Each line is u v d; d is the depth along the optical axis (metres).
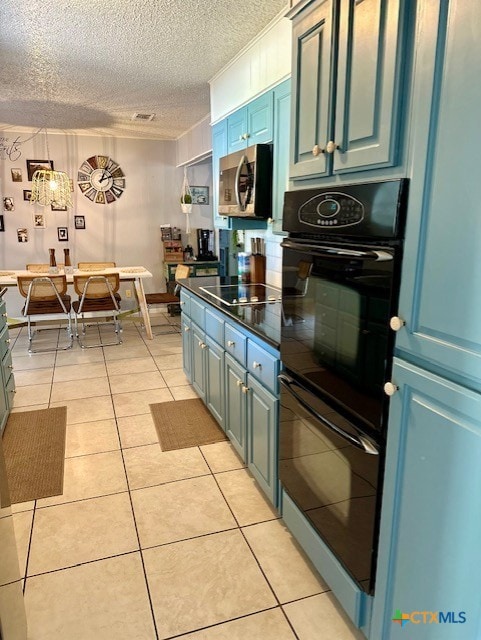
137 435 2.82
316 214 1.46
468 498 0.94
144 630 1.49
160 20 2.41
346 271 1.31
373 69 1.17
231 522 2.01
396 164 1.11
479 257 0.88
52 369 4.04
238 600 1.60
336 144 1.36
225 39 2.65
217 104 3.36
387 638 1.28
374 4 1.15
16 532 1.95
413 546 1.13
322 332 1.47
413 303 1.06
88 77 3.36
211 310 2.68
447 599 1.02
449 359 0.97
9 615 1.21
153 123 5.04
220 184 3.12
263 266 3.29
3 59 2.98
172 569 1.74
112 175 5.89
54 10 2.29
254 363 2.06
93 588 1.65
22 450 2.63
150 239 6.23
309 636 1.46
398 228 1.09
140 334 5.27
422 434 1.06
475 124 0.87
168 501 2.16
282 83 2.25
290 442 1.77
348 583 1.44
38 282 4.49
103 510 2.09
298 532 1.78
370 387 1.24
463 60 0.89
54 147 5.58
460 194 0.91
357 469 1.34
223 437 2.79
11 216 5.56
